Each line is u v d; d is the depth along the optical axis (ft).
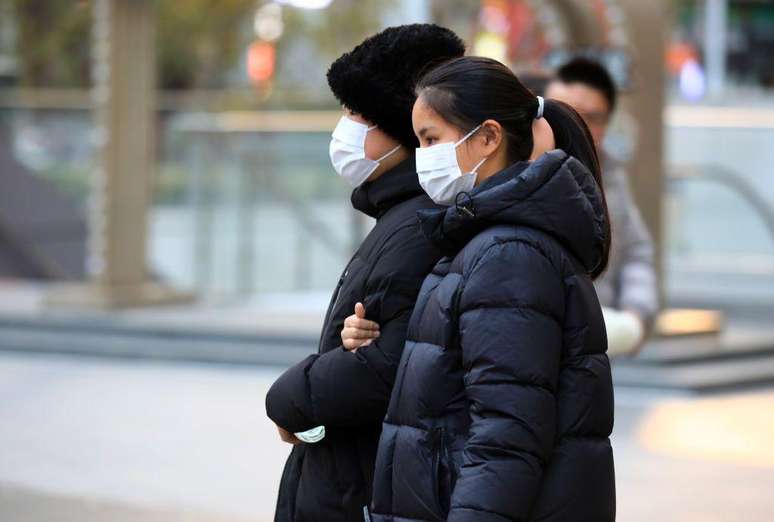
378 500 24.29
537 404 22.30
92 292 88.99
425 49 27.30
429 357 23.45
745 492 52.24
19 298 96.89
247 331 80.33
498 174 23.88
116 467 56.65
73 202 119.55
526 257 22.77
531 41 74.43
